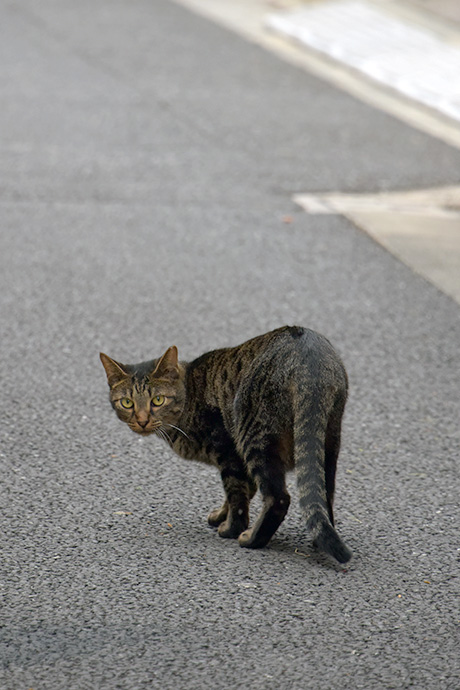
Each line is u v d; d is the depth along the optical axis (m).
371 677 5.22
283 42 24.55
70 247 12.69
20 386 9.11
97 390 9.07
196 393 6.97
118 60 22.14
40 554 6.45
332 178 15.45
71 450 7.95
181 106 19.00
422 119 18.86
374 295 11.51
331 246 12.97
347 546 6.39
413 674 5.24
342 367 6.57
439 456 7.97
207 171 15.62
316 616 5.77
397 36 24.30
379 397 9.05
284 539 6.78
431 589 6.09
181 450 7.18
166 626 5.66
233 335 10.31
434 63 21.97
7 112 18.23
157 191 14.74
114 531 6.79
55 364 9.59
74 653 5.40
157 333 10.34
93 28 25.06
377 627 5.67
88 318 10.68
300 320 10.77
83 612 5.79
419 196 14.84
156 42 23.89
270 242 13.05
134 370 7.09
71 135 17.11
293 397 6.33
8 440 8.08
